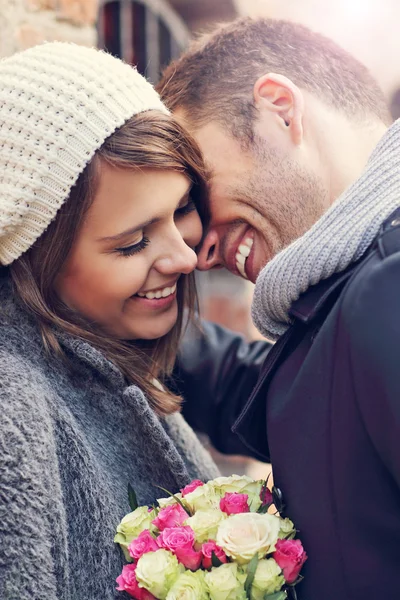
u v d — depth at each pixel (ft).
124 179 3.46
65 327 3.67
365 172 3.37
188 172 3.73
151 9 10.77
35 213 3.51
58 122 3.40
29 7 6.22
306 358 3.20
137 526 3.31
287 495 3.27
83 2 6.79
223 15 11.02
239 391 5.30
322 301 3.23
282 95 4.13
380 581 2.94
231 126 4.20
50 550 3.10
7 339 3.64
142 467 3.84
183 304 4.40
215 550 3.13
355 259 3.22
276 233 4.28
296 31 4.50
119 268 3.61
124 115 3.46
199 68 4.46
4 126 3.48
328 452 3.02
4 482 3.03
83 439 3.52
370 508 2.93
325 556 3.08
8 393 3.23
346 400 2.93
